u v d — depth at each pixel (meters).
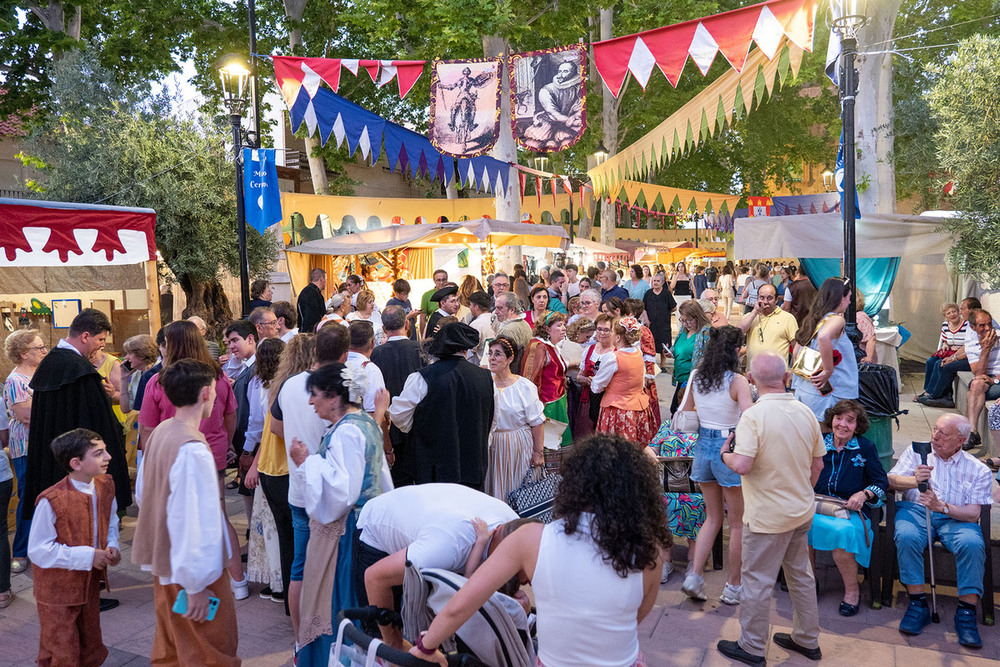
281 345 4.64
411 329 9.55
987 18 17.16
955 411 8.68
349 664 2.38
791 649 4.00
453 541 2.65
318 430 3.75
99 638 3.79
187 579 2.91
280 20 21.95
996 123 6.89
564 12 16.55
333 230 15.84
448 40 14.02
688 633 4.19
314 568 3.33
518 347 5.44
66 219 6.95
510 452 4.79
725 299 23.38
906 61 18.17
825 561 5.07
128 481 5.01
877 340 9.72
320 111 8.18
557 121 6.76
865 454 4.56
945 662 3.87
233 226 12.96
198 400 3.10
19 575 5.12
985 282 7.58
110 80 14.28
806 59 19.30
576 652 2.07
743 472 3.70
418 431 4.29
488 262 14.93
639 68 6.27
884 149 13.89
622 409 5.64
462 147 7.07
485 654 2.33
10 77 15.98
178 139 12.78
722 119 7.51
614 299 6.77
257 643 4.07
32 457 4.77
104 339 4.98
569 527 2.06
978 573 4.11
